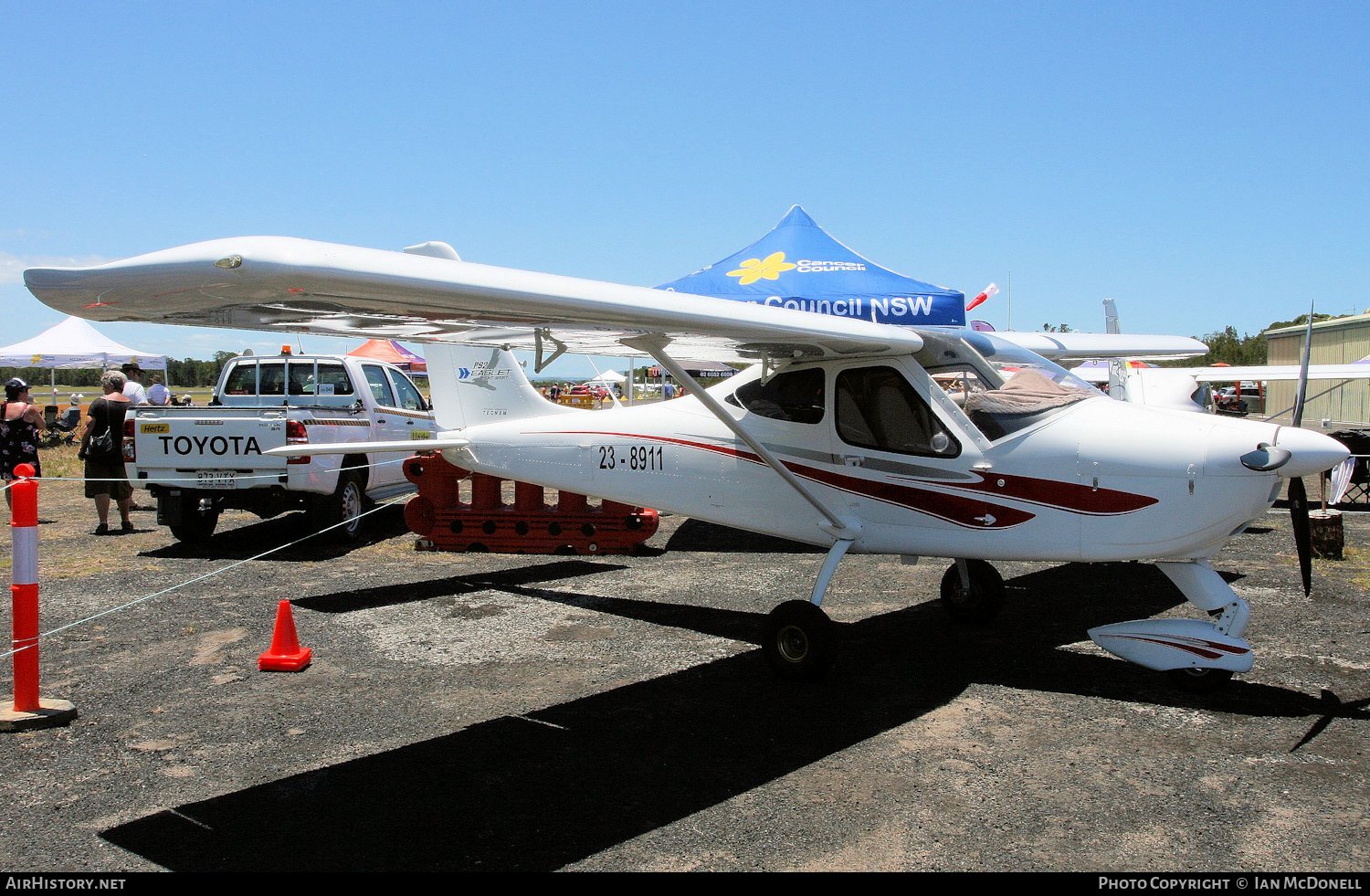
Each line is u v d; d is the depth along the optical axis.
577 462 5.94
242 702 4.24
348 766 3.51
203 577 6.11
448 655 4.99
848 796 3.22
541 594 6.43
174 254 2.66
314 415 8.02
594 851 2.85
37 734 3.86
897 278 5.97
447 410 6.57
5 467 9.49
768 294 5.95
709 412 5.43
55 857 2.83
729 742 3.74
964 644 5.15
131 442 7.77
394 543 8.59
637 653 5.01
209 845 2.90
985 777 3.38
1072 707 4.12
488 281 3.14
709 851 2.84
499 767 3.50
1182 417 4.25
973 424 4.56
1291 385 35.38
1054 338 8.42
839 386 4.95
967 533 4.57
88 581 6.84
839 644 5.16
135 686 4.48
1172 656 4.22
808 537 5.11
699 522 9.85
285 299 2.91
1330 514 7.43
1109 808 3.11
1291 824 2.98
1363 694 4.21
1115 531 4.22
